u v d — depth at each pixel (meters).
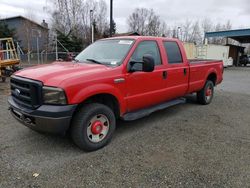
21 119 3.99
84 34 43.81
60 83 3.64
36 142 4.42
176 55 5.88
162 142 4.54
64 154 3.99
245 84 13.29
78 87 3.77
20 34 44.81
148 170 3.54
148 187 3.15
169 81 5.56
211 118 6.11
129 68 4.56
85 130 3.97
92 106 4.04
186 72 6.11
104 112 4.20
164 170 3.55
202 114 6.46
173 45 5.85
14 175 3.36
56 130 3.68
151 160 3.84
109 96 4.35
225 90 10.84
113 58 4.68
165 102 5.82
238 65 35.19
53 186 3.14
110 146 4.34
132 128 5.28
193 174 3.46
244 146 4.43
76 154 4.00
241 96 9.27
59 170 3.51
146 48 5.07
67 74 3.88
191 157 3.96
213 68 7.47
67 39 34.81
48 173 3.43
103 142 4.25
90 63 4.66
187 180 3.31
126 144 4.43
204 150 4.23
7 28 39.09
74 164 3.68
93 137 4.14
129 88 4.60
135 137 4.77
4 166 3.58
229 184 3.24
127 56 4.59
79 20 45.72
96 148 4.15
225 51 30.45
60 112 3.60
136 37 5.04
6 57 13.55
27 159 3.80
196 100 7.58
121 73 4.42
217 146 4.40
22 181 3.23
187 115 6.35
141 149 4.23
